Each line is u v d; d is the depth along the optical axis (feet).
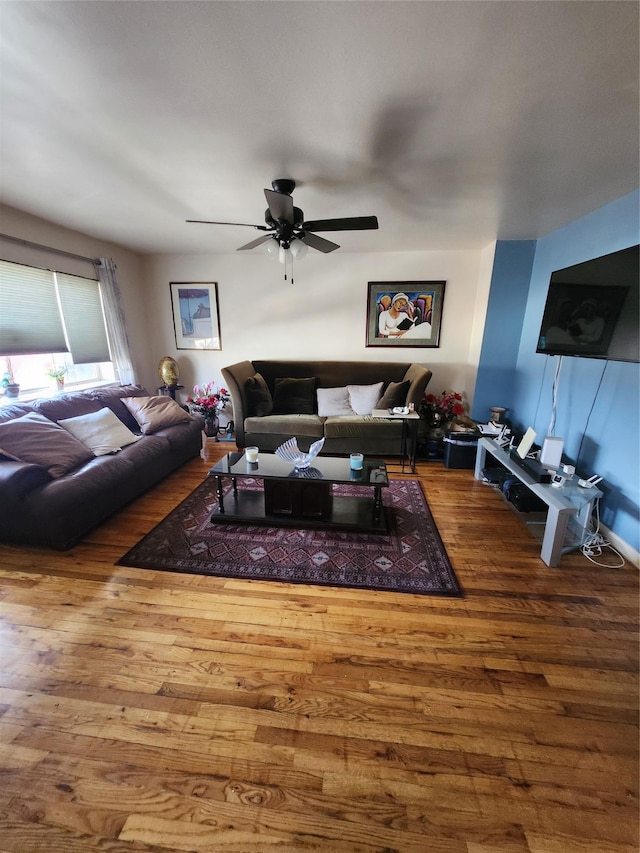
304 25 3.48
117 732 3.96
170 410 11.32
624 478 7.25
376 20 3.43
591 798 3.44
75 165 6.63
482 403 13.09
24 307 9.52
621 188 7.43
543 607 5.80
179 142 5.79
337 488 10.12
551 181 7.13
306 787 3.51
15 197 8.32
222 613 5.63
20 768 3.64
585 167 6.52
